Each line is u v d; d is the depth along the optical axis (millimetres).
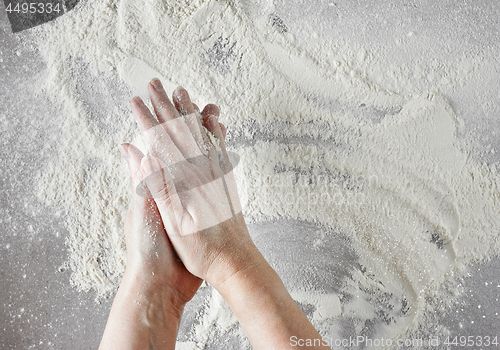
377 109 1123
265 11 1135
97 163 1121
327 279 1104
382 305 1104
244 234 959
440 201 1113
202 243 906
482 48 1129
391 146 1116
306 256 1107
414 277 1108
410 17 1131
